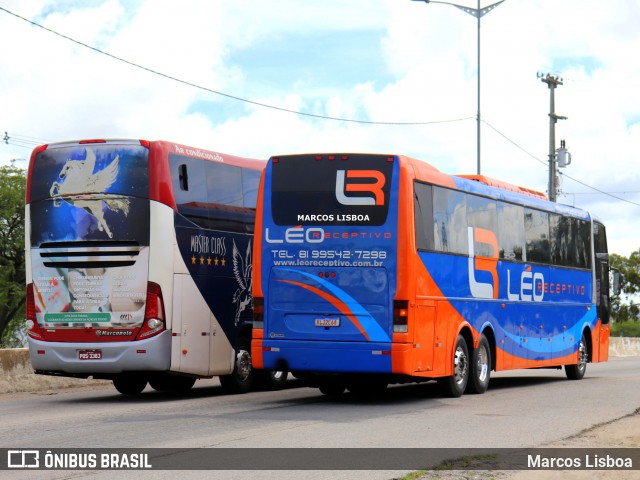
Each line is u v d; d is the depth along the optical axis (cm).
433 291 1587
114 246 1650
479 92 3959
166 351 1639
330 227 1537
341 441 1105
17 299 7338
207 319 1734
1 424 1297
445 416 1382
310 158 1561
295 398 1725
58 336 1675
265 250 1570
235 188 1841
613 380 2283
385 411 1457
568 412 1447
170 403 1627
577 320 2283
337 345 1520
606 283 2502
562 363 2194
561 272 2188
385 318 1503
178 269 1664
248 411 1461
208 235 1747
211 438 1129
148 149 1655
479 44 3950
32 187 1711
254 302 1573
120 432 1192
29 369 1956
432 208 1599
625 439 1145
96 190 1664
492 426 1261
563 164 5509
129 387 1886
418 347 1529
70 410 1503
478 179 1880
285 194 1566
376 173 1527
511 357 1919
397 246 1505
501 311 1872
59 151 1697
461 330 1725
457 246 1686
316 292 1537
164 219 1642
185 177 1702
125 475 887
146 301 1633
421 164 1598
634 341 4888
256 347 1562
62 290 1675
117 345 1639
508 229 1917
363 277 1516
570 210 2270
